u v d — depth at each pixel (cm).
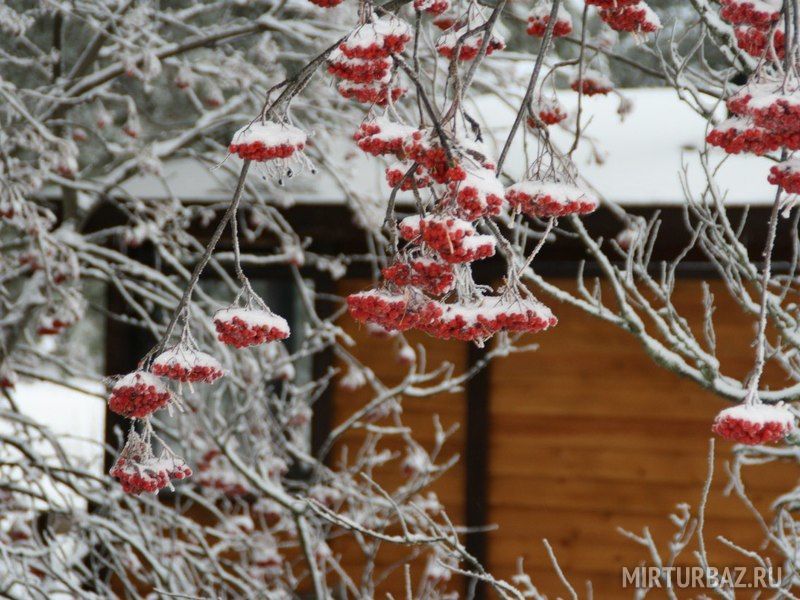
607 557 1552
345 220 1486
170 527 1262
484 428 1588
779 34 539
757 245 1351
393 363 1638
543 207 514
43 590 1125
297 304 1719
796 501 934
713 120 816
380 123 525
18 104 1130
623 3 575
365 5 498
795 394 822
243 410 1231
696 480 1523
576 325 1567
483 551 1583
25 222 1134
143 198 1509
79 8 1347
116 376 573
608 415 1559
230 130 1659
